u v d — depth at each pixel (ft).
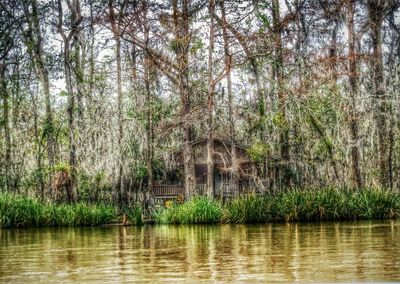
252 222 98.73
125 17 131.64
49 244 66.18
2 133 143.43
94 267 45.06
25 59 146.30
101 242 67.51
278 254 50.78
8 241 71.26
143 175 130.52
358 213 101.30
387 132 135.85
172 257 50.70
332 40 145.38
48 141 138.51
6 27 145.28
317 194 103.91
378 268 40.75
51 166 132.87
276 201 101.35
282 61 138.92
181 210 101.40
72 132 133.08
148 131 130.11
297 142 130.82
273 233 74.90
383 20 146.61
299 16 145.07
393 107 136.87
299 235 70.59
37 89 147.74
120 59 141.69
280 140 133.39
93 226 100.89
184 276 39.45
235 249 56.03
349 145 124.47
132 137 129.39
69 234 82.07
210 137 130.62
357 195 104.88
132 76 137.39
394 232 71.82
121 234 80.23
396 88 138.51
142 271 42.27
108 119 127.95
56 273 42.32
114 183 123.95
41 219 100.22
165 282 37.27
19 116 143.84
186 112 129.39
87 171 124.57
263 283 35.91
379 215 101.40
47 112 140.36
